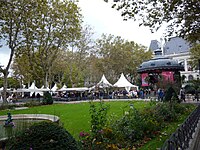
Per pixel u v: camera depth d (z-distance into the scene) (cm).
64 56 4981
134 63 5359
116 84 4125
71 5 3594
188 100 2828
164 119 1237
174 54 7556
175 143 484
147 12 1037
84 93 4625
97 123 756
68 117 1642
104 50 5234
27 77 5603
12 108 2983
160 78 3083
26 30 3297
